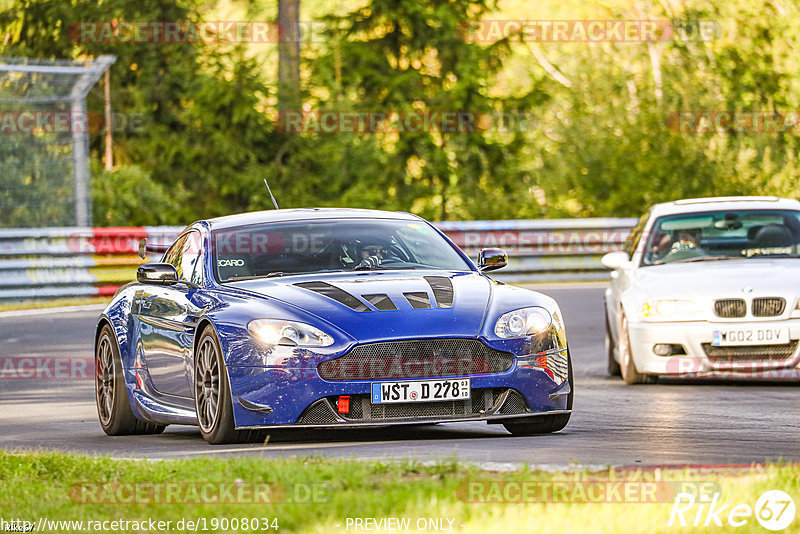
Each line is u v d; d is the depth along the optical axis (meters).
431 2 104.19
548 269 70.31
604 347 43.97
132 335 26.53
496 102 104.25
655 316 33.25
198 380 23.58
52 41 103.31
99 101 103.19
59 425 28.56
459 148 104.06
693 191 91.25
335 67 100.38
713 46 103.81
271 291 23.39
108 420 27.08
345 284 23.42
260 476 16.73
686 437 22.92
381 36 103.19
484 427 25.22
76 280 61.00
